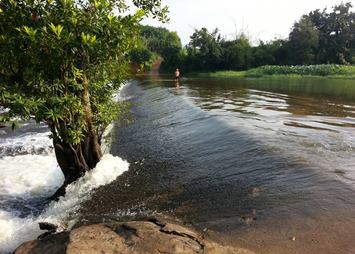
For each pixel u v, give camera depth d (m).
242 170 8.38
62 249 4.97
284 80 40.00
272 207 6.38
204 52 65.81
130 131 14.35
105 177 8.76
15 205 7.88
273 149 9.21
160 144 11.88
